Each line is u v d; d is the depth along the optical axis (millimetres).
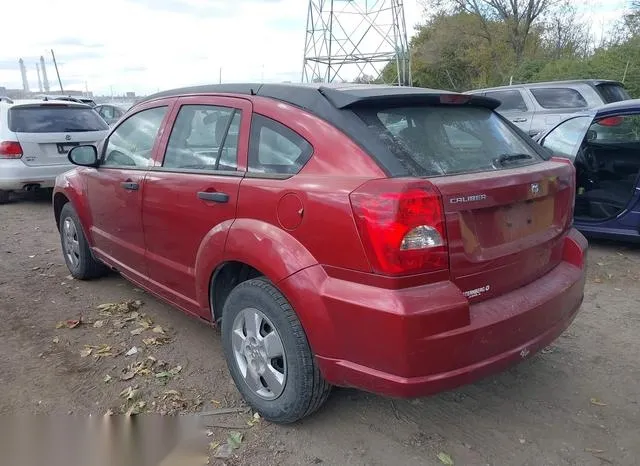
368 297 2480
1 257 6301
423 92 3084
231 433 3053
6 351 3988
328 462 2834
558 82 11047
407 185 2432
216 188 3271
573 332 4266
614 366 3760
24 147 8734
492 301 2740
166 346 4070
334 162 2725
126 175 4164
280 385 2975
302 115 2963
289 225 2807
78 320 4484
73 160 4527
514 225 2865
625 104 6227
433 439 3010
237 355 3221
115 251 4527
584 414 3234
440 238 2477
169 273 3826
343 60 24375
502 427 3115
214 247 3209
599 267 5684
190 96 3805
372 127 2783
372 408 3279
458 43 26734
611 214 5980
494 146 3193
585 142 6340
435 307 2436
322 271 2664
